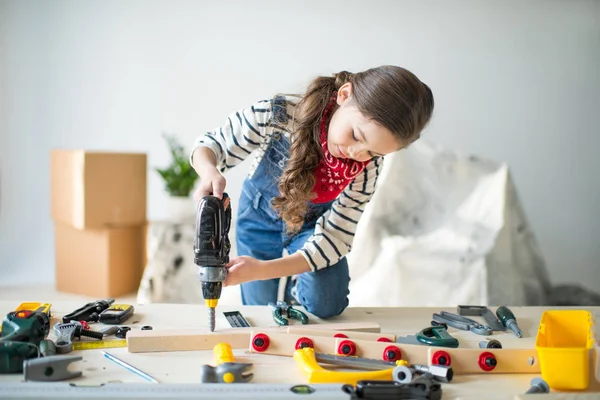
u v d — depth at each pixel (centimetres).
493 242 274
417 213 304
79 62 369
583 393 92
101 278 326
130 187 330
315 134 135
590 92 369
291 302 181
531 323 140
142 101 373
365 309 154
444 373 101
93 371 103
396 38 366
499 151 373
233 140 143
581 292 334
